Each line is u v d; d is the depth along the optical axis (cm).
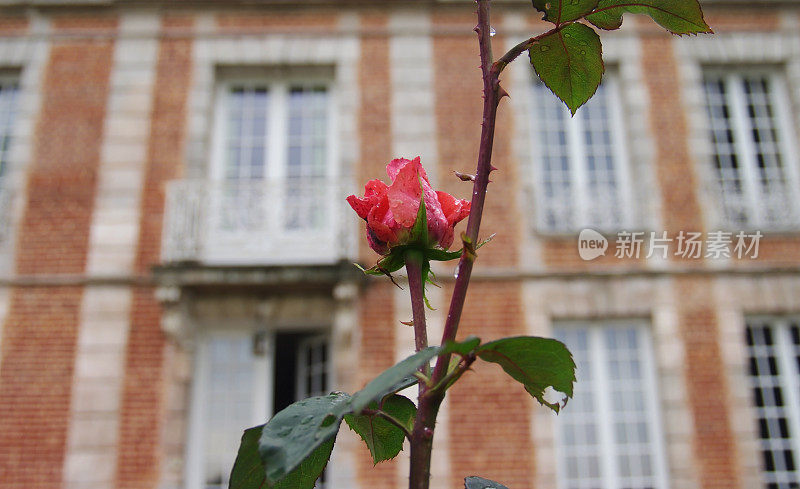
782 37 990
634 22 995
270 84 999
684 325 873
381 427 125
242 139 979
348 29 990
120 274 884
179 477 826
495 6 993
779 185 948
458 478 815
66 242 899
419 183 108
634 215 919
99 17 991
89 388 845
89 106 953
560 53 116
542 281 887
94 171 927
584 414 864
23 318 870
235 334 901
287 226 904
